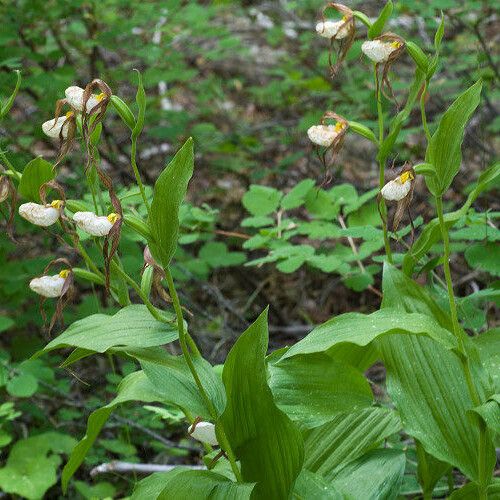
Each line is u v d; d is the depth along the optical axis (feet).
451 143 2.10
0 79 3.62
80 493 3.14
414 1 3.78
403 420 2.30
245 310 4.19
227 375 2.16
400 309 2.40
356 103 4.38
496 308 3.74
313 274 4.33
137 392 2.16
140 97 2.02
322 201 3.14
